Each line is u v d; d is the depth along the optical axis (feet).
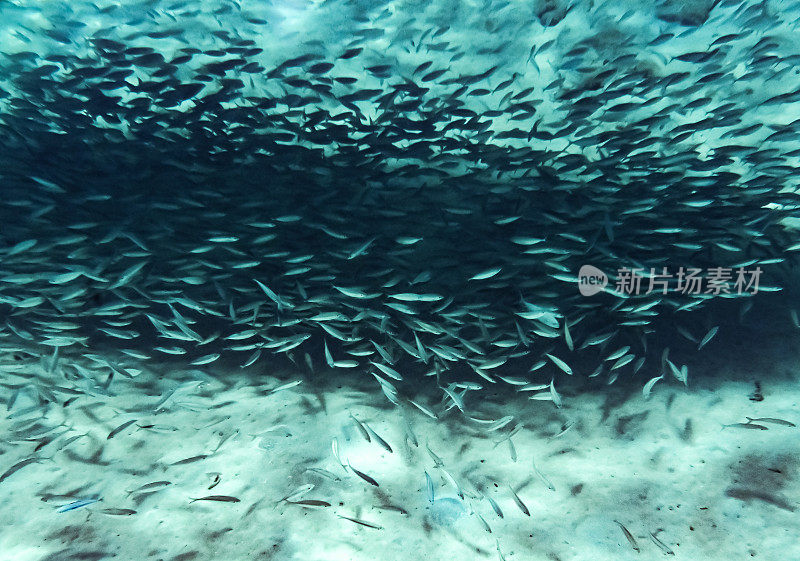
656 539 3.70
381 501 4.19
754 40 7.07
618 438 4.88
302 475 4.51
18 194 6.89
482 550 3.71
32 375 6.01
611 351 6.24
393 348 6.15
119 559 3.62
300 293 6.00
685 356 5.99
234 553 3.70
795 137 5.79
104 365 6.34
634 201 6.12
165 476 4.49
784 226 6.74
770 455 4.29
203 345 6.91
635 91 6.14
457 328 5.70
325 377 6.23
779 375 5.43
